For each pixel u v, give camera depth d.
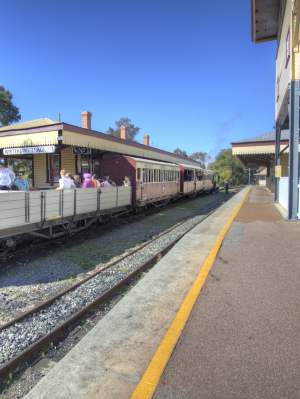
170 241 9.92
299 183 12.24
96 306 5.25
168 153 28.36
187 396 2.63
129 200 14.91
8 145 14.02
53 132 12.92
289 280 5.36
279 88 16.44
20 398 3.14
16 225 7.38
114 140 17.27
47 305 5.28
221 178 71.81
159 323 4.00
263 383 2.76
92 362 3.17
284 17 13.78
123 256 8.30
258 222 11.55
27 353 3.79
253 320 3.93
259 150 30.34
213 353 3.22
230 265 6.27
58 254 8.63
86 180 11.70
